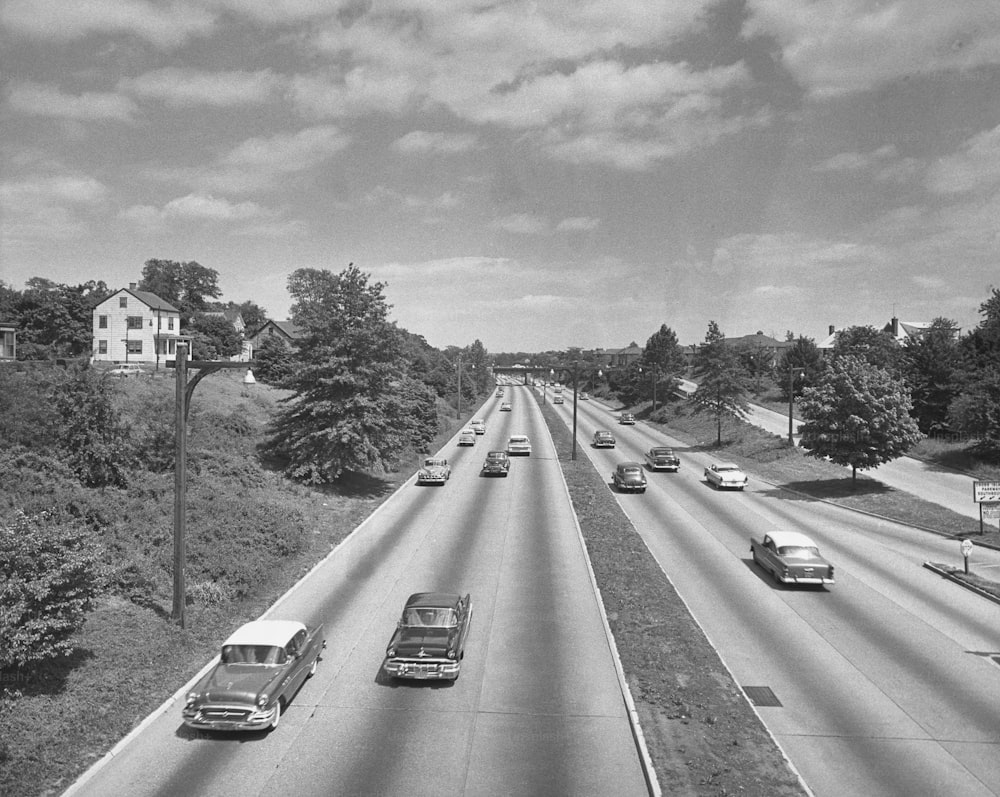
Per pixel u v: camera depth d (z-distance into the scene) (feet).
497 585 78.02
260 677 47.32
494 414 309.42
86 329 235.20
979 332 202.69
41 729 45.01
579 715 48.93
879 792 40.37
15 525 50.60
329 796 39.32
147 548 75.10
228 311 376.48
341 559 87.92
